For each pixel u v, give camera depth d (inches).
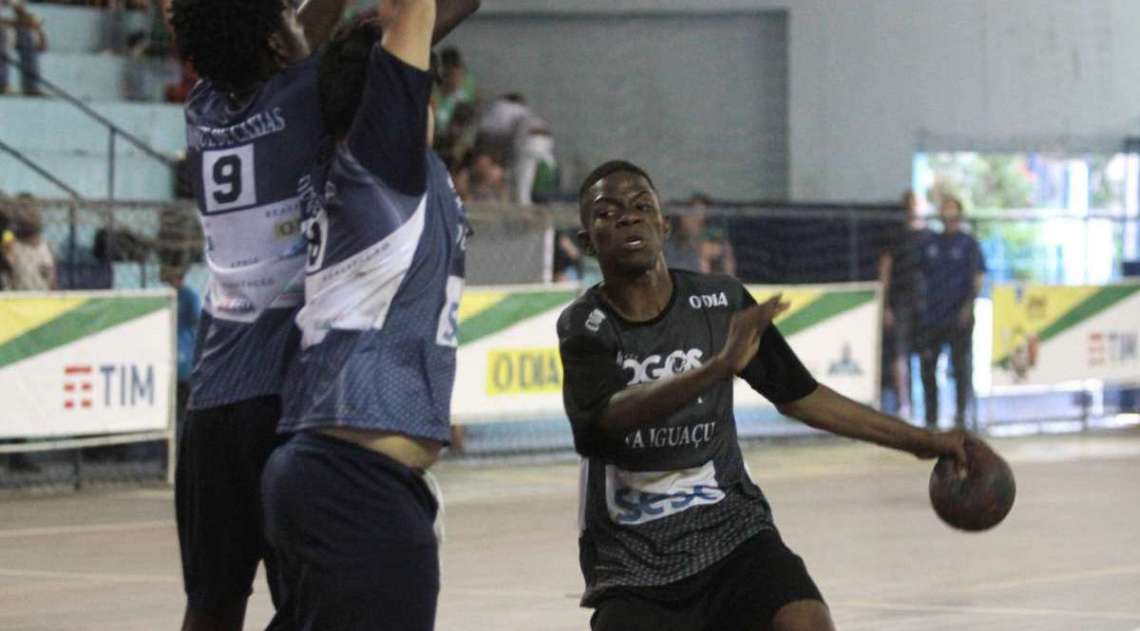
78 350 1043.3
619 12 1803.6
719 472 415.8
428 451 353.7
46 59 1486.2
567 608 691.4
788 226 1492.4
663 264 422.0
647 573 405.7
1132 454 1333.7
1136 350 1491.1
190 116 381.7
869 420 417.1
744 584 396.2
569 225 1278.3
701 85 1807.3
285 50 370.3
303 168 363.6
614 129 1819.6
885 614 674.2
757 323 368.8
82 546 864.9
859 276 1489.9
